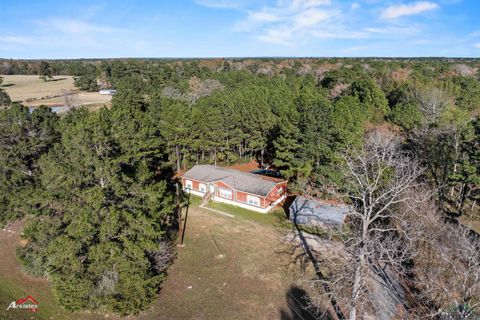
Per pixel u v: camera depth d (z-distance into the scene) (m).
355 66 90.31
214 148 49.38
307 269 25.14
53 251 19.52
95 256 19.27
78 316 20.67
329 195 33.56
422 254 22.27
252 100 53.94
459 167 33.06
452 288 17.20
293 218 32.94
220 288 23.22
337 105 47.41
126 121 33.97
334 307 21.05
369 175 27.45
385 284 22.52
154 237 21.55
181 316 20.59
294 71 119.31
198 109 48.78
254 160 54.59
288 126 38.28
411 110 49.44
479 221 31.78
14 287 23.41
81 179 21.31
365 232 17.20
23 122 31.05
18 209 26.98
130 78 78.75
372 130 46.22
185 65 126.38
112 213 19.81
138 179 23.27
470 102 61.09
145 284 20.42
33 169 31.50
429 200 29.75
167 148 45.25
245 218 34.12
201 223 32.97
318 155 36.09
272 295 22.44
